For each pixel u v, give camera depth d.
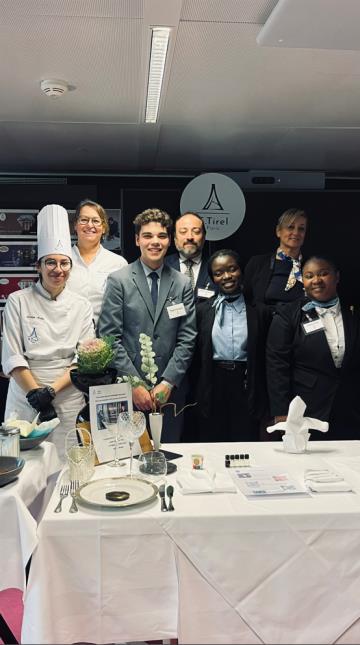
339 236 4.88
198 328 3.67
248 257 4.82
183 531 1.74
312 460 2.26
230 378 3.55
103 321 3.56
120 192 5.36
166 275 3.65
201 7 2.46
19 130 4.31
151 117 4.02
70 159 5.23
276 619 1.77
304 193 4.86
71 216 5.17
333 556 1.77
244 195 4.84
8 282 5.16
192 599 1.75
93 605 1.74
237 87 3.45
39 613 1.67
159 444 2.32
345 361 3.55
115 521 1.72
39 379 3.16
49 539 1.71
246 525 1.74
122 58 3.00
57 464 2.43
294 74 3.24
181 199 4.71
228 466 2.16
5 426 2.27
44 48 2.88
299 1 2.31
